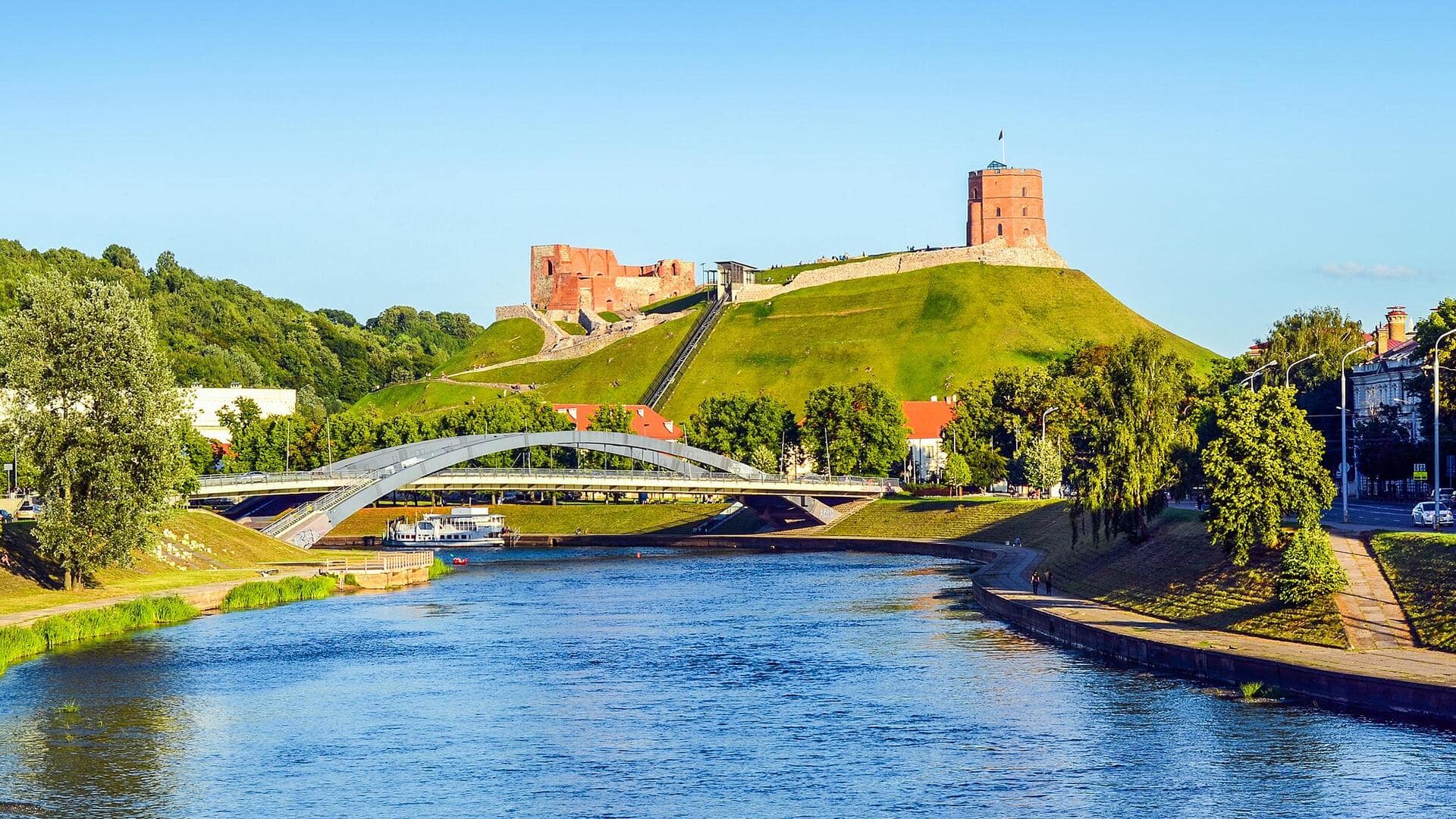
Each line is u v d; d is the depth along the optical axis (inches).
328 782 3257.9
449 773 3326.8
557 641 5216.5
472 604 6432.1
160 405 5684.1
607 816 2994.6
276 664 4694.9
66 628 5108.3
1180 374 6072.8
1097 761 3299.7
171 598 5792.3
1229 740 3393.2
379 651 4992.6
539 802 3097.9
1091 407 6254.9
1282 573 4286.4
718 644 5088.6
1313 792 3011.8
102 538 5580.7
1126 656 4384.8
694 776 3275.1
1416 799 2952.8
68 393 5575.8
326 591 6830.7
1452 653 3708.2
